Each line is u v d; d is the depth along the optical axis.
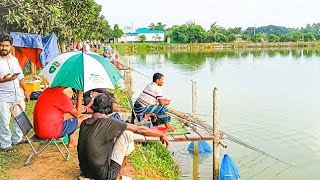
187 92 27.55
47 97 7.70
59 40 22.59
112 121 6.33
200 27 113.06
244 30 154.12
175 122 12.21
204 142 14.12
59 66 7.74
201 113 20.17
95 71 7.60
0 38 7.91
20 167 7.66
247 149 14.49
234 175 10.83
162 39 115.81
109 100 6.50
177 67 48.97
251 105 22.44
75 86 7.42
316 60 60.97
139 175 8.14
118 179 6.62
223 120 18.67
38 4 15.88
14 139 8.79
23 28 15.06
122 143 6.40
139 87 30.20
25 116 7.97
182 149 14.44
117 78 8.02
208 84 31.98
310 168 12.66
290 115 19.84
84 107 9.33
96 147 6.15
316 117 19.36
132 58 66.81
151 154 9.97
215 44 106.31
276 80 34.59
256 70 44.62
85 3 28.84
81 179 6.36
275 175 12.14
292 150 14.40
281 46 111.25
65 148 8.38
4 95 7.97
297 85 31.06
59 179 7.15
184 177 11.81
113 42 101.88
